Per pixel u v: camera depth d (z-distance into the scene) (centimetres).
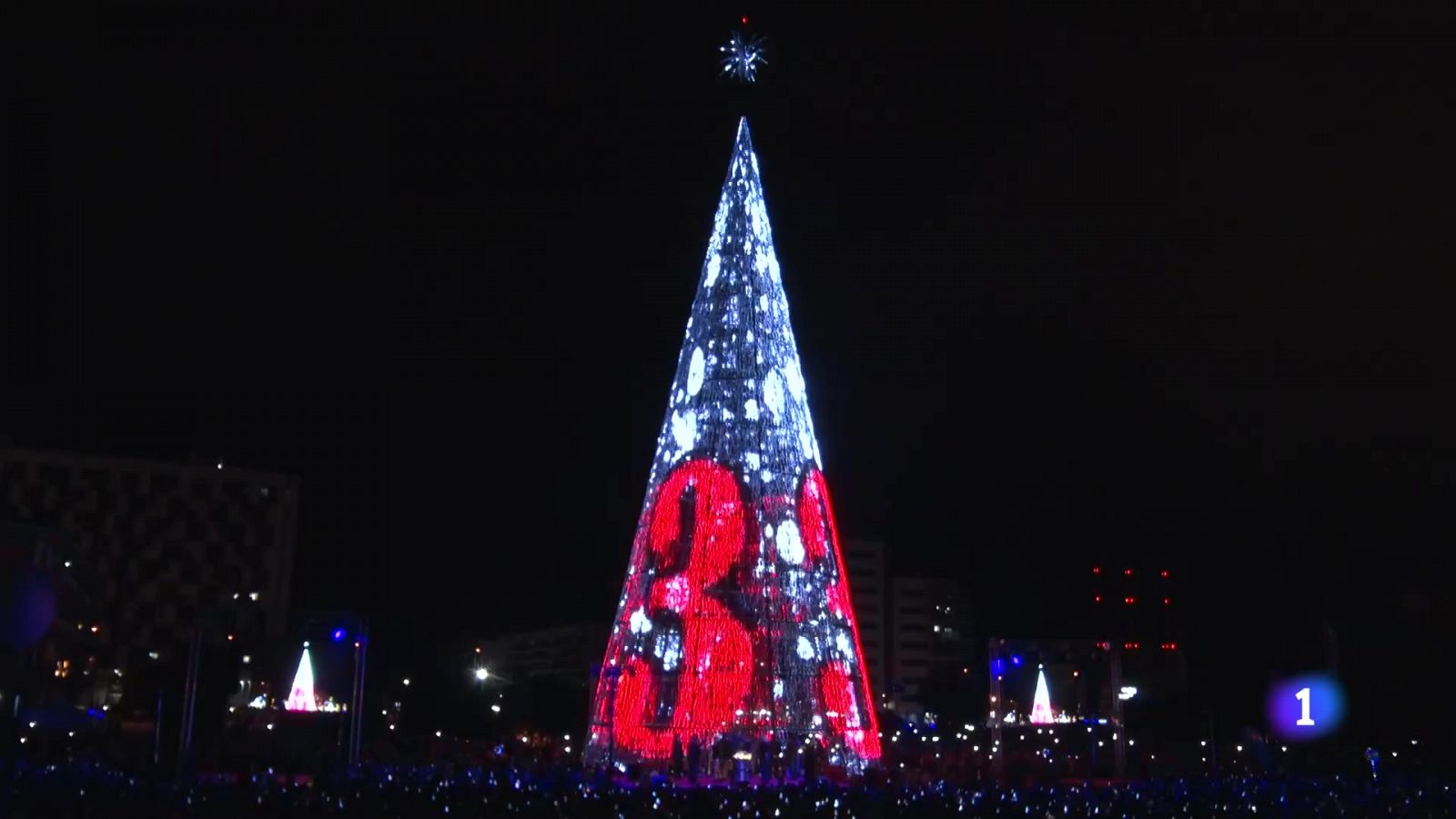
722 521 4275
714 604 4216
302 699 4450
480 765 3684
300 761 3750
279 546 11275
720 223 4584
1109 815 2798
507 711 9169
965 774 3878
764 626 4197
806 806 2739
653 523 4381
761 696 4144
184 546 11006
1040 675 5072
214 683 4062
